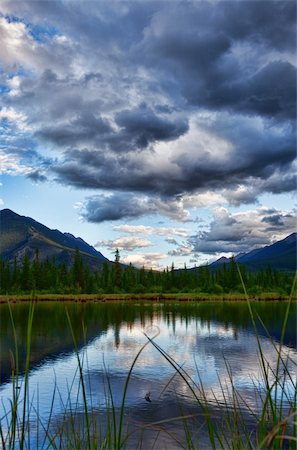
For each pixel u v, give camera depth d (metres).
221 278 159.12
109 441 3.64
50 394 22.09
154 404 19.95
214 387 22.72
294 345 38.38
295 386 2.79
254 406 16.89
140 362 32.19
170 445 13.51
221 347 39.44
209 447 12.46
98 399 20.97
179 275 170.38
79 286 154.50
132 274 166.50
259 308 95.31
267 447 1.95
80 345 42.00
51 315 76.56
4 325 60.28
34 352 37.72
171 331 52.97
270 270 160.38
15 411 3.09
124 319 69.06
